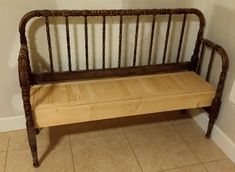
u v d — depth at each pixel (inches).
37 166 59.9
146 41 70.8
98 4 62.4
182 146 68.5
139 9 62.2
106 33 66.5
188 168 61.7
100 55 69.1
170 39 72.7
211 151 67.2
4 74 63.6
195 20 71.9
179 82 66.4
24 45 56.1
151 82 65.8
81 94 58.4
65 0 59.7
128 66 70.7
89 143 68.0
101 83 64.1
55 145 66.8
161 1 66.5
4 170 59.0
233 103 61.9
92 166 61.0
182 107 63.7
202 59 73.6
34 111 52.6
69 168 60.1
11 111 69.1
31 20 59.5
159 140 70.2
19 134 69.9
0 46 59.9
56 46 64.6
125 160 63.1
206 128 73.5
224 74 61.1
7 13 56.9
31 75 61.8
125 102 57.8
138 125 75.7
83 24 63.6
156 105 60.9
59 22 61.8
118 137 70.6
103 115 58.3
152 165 62.1
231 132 64.0
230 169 62.0
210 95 64.2
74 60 67.7
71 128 73.1
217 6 65.3
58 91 59.3
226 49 63.8
